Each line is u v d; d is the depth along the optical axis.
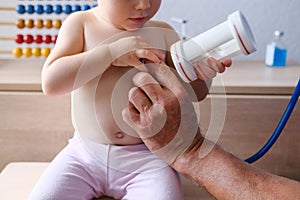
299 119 1.13
